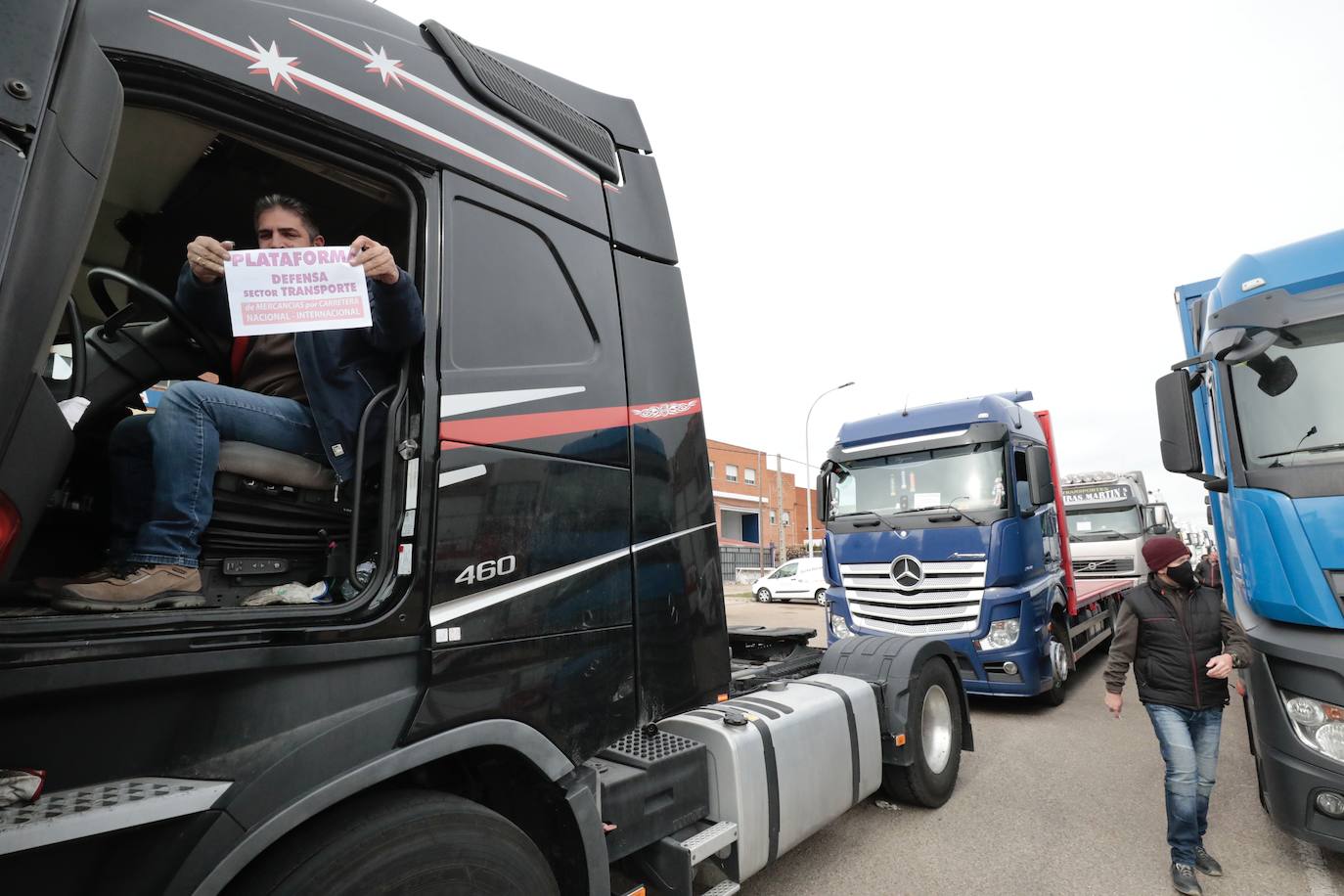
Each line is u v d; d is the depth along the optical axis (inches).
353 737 64.5
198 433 70.4
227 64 65.8
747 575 1464.1
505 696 76.5
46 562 79.0
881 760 177.8
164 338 93.1
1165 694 153.3
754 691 162.1
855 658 192.5
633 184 111.4
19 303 45.0
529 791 84.3
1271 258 177.5
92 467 85.6
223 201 95.0
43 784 50.4
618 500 93.4
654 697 93.4
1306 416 157.4
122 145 83.6
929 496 311.1
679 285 113.4
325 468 80.6
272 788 59.1
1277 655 146.0
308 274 67.9
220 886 55.2
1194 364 175.0
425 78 83.4
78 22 51.0
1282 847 168.6
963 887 151.0
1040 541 317.4
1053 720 292.8
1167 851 167.5
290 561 75.7
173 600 63.5
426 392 74.7
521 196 90.8
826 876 156.2
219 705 58.9
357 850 63.4
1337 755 135.1
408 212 82.6
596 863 82.9
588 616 86.8
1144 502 567.5
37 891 51.6
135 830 54.5
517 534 80.5
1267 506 152.1
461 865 69.7
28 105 46.4
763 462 2033.7
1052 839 174.1
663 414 103.1
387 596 69.4
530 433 84.3
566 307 93.2
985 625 283.6
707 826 121.0
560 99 104.9
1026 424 339.9
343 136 73.9
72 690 50.3
